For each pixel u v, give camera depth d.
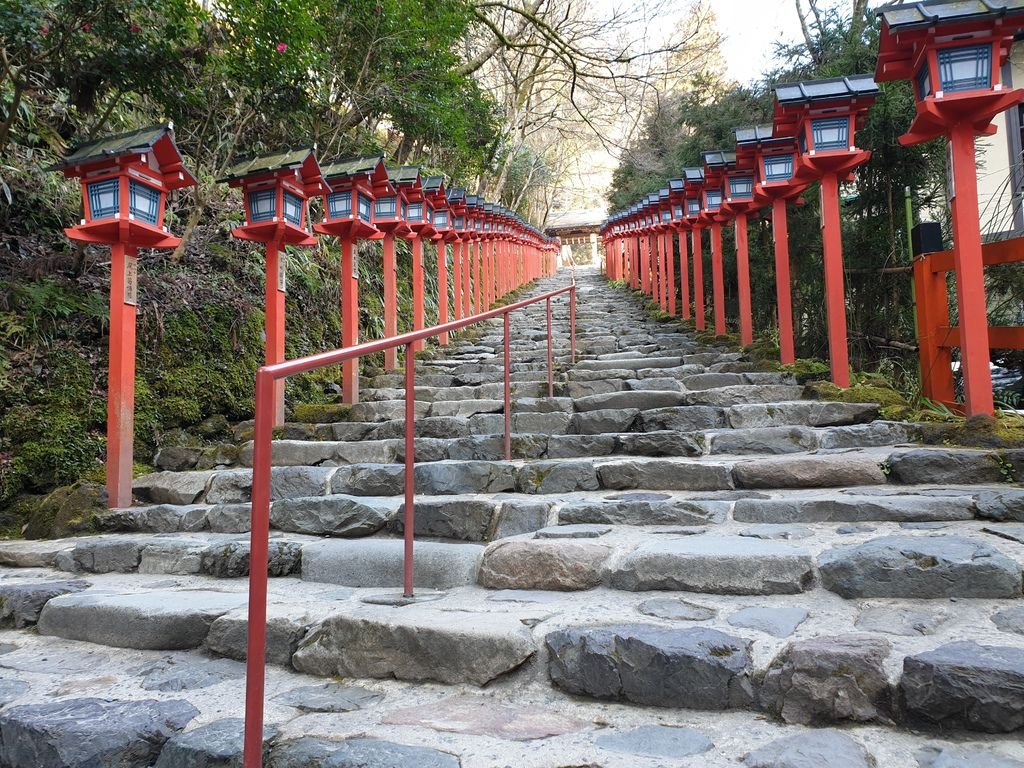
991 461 2.86
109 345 3.86
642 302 10.72
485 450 3.87
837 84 4.06
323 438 4.47
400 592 2.48
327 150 6.47
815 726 1.58
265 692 1.93
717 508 2.77
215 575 2.88
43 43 3.53
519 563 2.42
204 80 5.08
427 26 6.78
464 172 11.76
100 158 3.36
